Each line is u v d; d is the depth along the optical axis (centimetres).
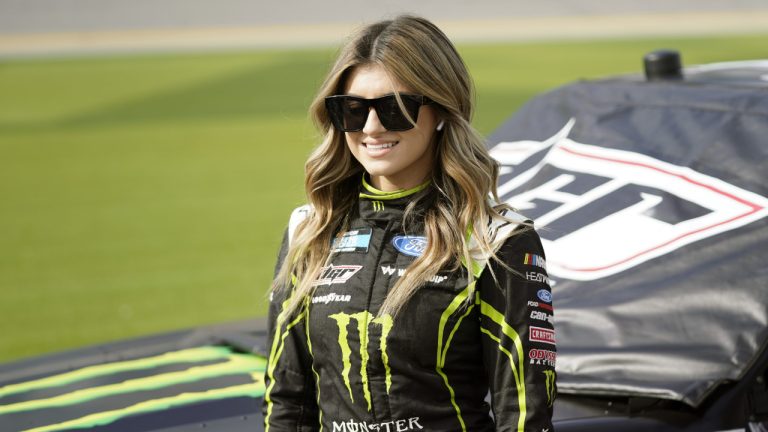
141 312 1670
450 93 486
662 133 782
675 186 727
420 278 472
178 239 2198
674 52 884
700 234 684
